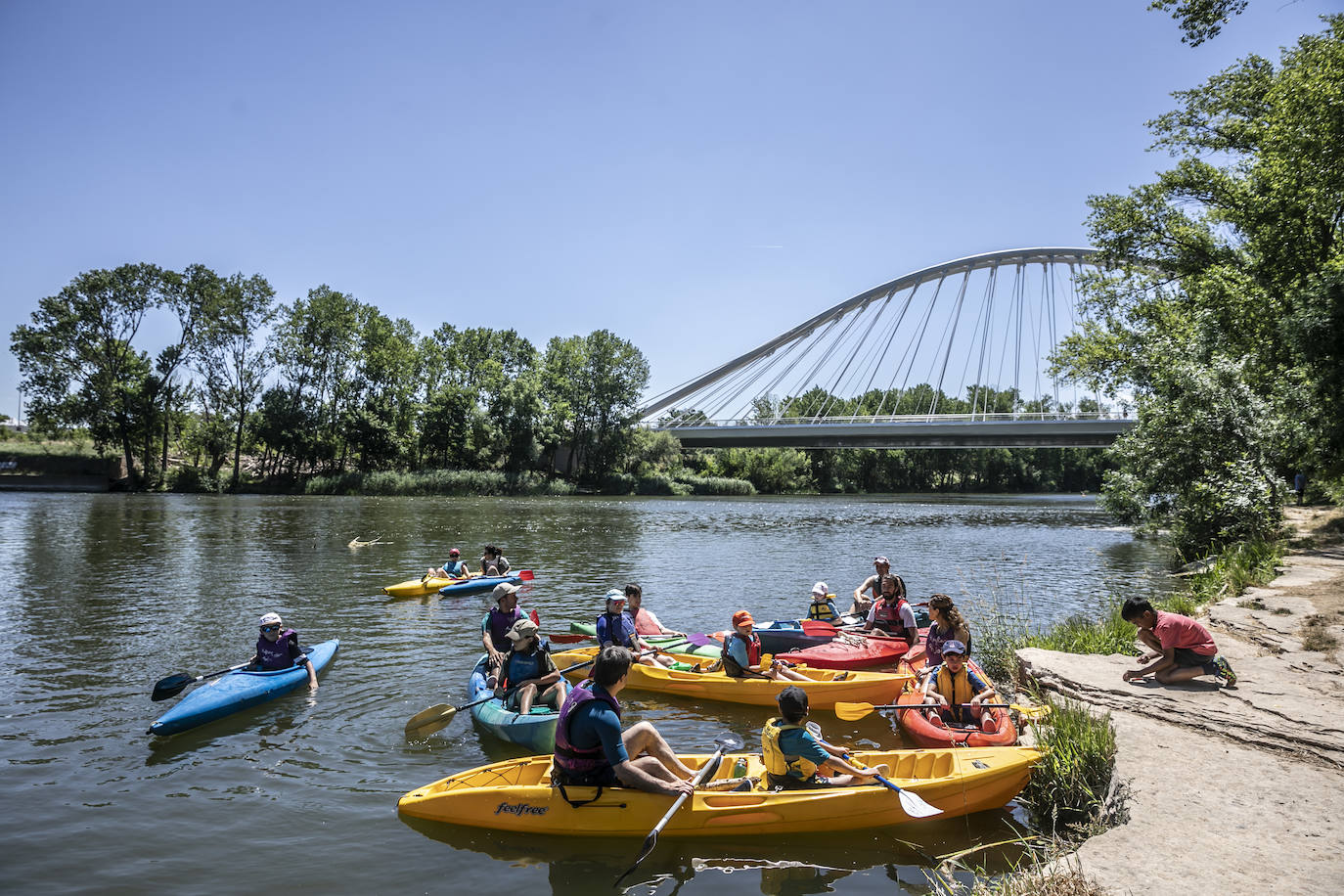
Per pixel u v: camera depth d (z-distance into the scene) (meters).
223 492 58.53
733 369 85.44
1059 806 5.59
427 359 69.25
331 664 9.62
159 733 7.00
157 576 16.38
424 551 21.70
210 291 57.38
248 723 7.45
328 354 65.12
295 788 5.98
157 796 5.82
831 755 5.59
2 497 45.44
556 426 71.06
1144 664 7.57
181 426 60.50
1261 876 3.93
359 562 18.92
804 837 5.33
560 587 16.09
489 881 4.72
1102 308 31.00
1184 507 18.78
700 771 5.68
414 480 60.75
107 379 54.75
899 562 20.81
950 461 104.12
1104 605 14.12
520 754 6.73
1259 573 12.41
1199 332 22.73
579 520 35.09
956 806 5.55
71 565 17.83
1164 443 19.36
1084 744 5.54
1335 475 20.20
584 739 5.36
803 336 80.44
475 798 5.43
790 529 32.44
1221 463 18.52
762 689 8.28
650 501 58.84
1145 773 5.27
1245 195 24.38
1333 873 3.95
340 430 64.06
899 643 9.91
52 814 5.52
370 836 5.25
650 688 8.90
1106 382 30.64
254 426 60.06
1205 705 6.39
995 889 4.29
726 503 57.72
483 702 7.39
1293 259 22.25
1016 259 67.00
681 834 5.29
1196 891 3.82
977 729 6.76
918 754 6.03
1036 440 56.94
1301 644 8.20
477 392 67.75
